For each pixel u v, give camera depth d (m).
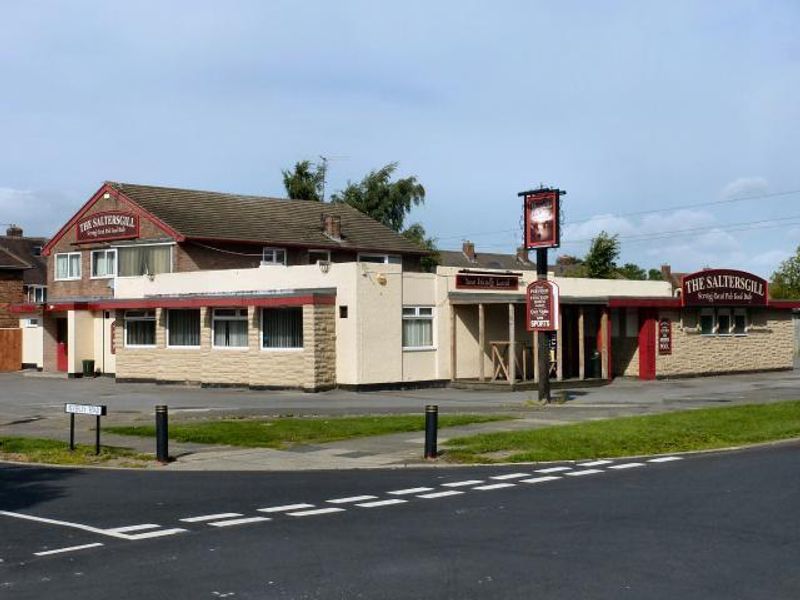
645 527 11.08
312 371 31.06
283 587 8.56
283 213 48.31
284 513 12.33
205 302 33.94
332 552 9.97
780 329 42.06
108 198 44.44
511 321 32.56
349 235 48.31
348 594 8.28
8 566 9.52
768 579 8.64
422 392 31.62
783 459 17.02
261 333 32.72
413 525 11.41
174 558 9.80
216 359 34.16
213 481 15.34
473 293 34.75
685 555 9.62
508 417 23.27
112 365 41.12
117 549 10.26
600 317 36.94
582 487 14.23
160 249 42.03
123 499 13.62
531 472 15.95
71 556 9.95
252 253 43.53
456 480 15.12
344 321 31.58
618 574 8.87
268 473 16.22
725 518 11.57
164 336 36.41
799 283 62.31
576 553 9.76
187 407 26.88
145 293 38.59
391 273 32.25
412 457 17.61
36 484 15.20
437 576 8.88
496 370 33.62
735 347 40.09
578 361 37.25
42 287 67.69
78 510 12.74
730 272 39.06
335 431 20.88
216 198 47.25
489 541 10.41
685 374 38.09
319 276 32.28
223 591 8.46
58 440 20.28
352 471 16.34
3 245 70.00
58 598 8.29
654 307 36.97
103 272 44.88
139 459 17.81
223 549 10.20
